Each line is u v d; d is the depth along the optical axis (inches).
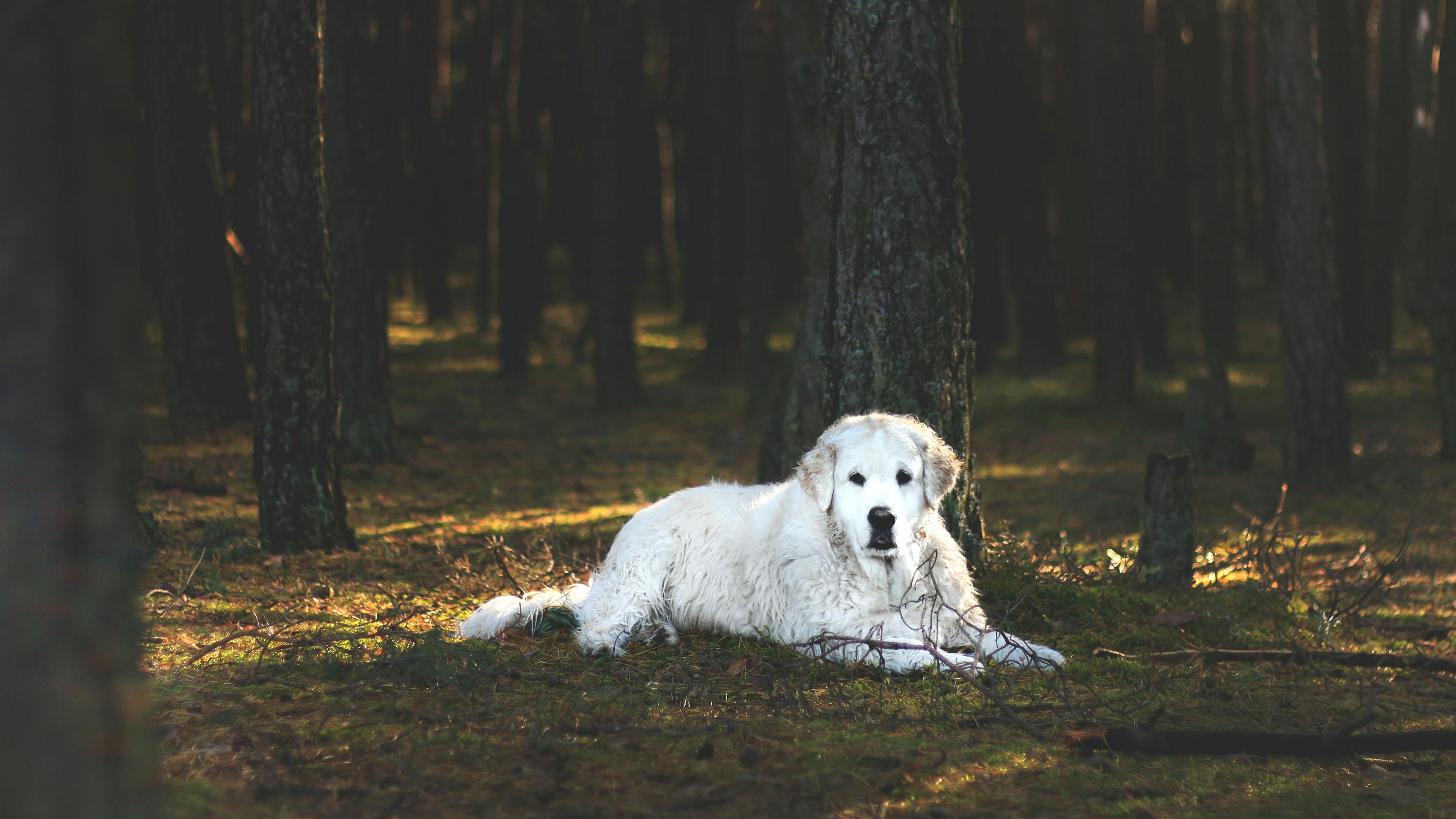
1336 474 476.1
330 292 302.5
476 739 151.2
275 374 296.8
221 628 219.1
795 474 216.4
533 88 998.4
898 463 193.8
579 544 327.3
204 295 570.6
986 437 657.6
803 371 366.3
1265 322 1153.4
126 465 83.0
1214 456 531.2
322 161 300.8
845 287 243.3
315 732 153.8
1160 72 1174.3
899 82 236.8
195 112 567.2
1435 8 594.9
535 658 200.4
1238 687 194.9
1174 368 925.8
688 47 1104.2
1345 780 146.5
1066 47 985.5
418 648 185.6
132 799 82.8
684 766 142.6
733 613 210.2
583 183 987.3
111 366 81.4
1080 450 605.6
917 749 151.9
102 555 80.1
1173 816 131.0
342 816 120.2
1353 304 856.3
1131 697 178.5
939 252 239.8
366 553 304.3
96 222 80.7
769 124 1006.4
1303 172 476.1
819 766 143.5
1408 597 286.4
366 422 498.6
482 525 366.3
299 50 288.0
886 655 191.2
